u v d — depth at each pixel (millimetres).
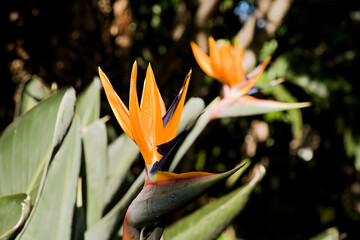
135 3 3137
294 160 4738
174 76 2975
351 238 4305
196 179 730
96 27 1889
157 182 748
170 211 744
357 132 3496
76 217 966
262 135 4512
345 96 3457
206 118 1103
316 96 3557
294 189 4660
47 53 1907
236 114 1121
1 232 825
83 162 1078
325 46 3723
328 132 4066
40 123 971
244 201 1105
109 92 779
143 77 2543
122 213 955
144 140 769
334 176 4469
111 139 1542
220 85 2197
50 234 962
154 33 3215
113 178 1169
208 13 2064
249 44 2066
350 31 3746
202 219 1098
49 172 981
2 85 1897
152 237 764
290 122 3697
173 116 782
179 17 2779
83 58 1918
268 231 4387
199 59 1150
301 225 4500
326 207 4598
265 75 3301
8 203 827
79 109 1289
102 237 967
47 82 1935
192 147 2098
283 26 3752
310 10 3766
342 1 3674
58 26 1872
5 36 1859
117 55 1959
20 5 1826
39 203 970
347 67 3627
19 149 979
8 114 1921
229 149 4047
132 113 761
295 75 3438
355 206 4172
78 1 1838
